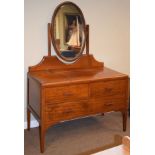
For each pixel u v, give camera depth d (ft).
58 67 9.95
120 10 11.25
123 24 11.48
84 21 10.21
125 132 9.75
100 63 10.83
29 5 9.18
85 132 9.74
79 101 8.52
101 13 10.78
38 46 9.61
